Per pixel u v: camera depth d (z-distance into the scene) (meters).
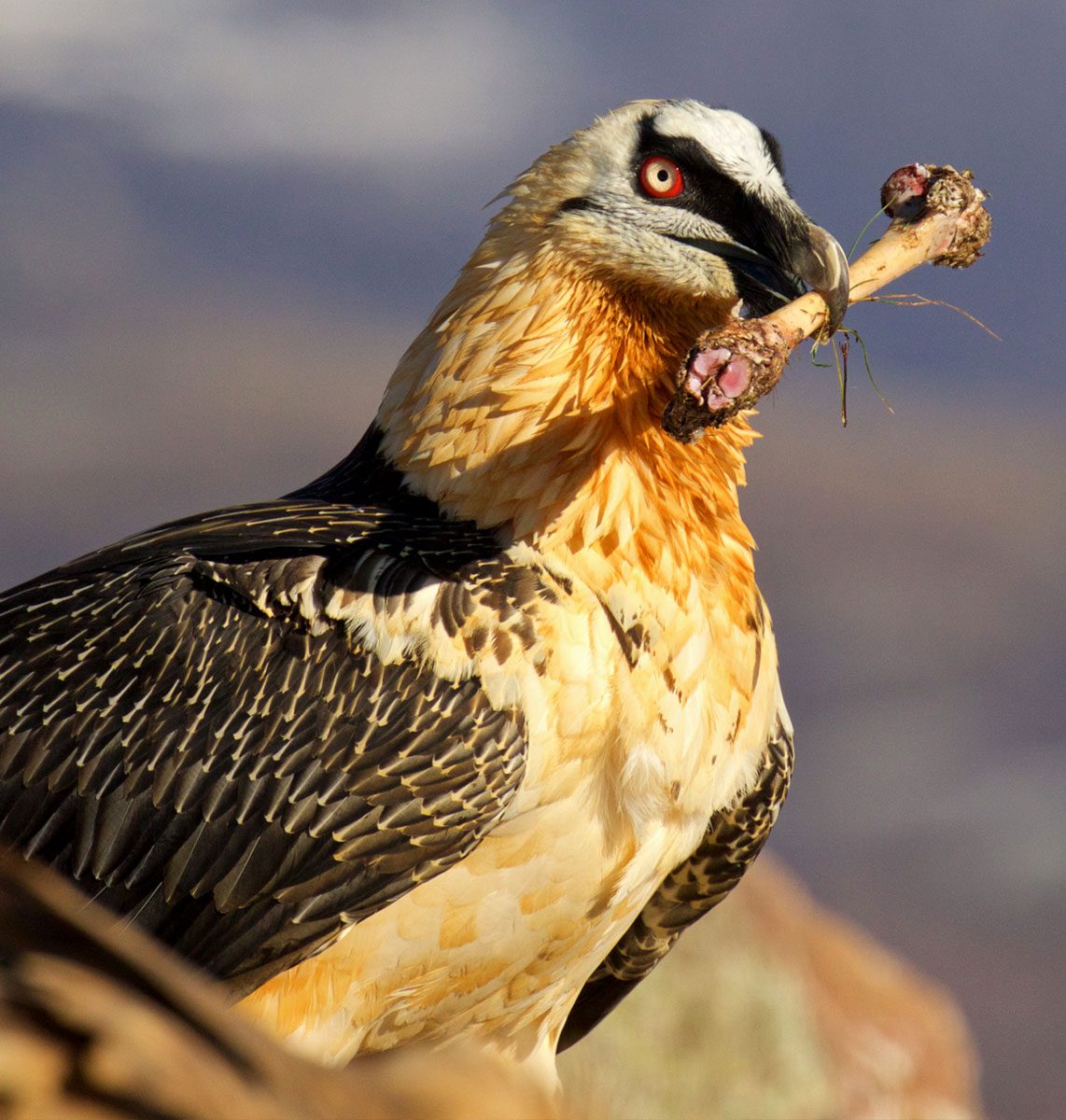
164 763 7.64
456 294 8.95
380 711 7.63
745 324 7.71
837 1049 19.00
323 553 8.09
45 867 7.58
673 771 7.97
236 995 7.54
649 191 8.82
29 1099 1.66
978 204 8.87
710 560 8.47
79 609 8.17
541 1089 2.03
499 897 7.79
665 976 16.58
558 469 8.22
